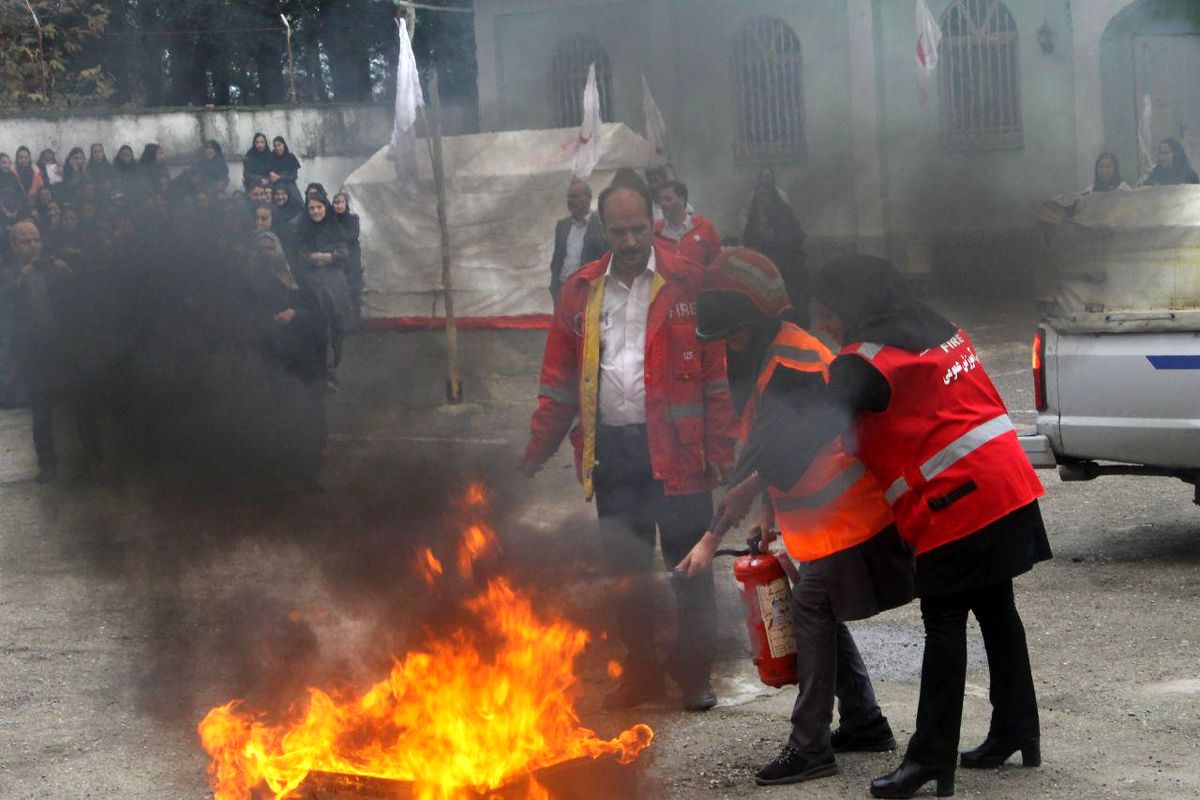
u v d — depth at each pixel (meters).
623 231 5.12
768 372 4.43
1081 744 4.77
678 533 5.23
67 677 5.91
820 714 4.52
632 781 4.06
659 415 5.17
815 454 4.36
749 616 4.71
